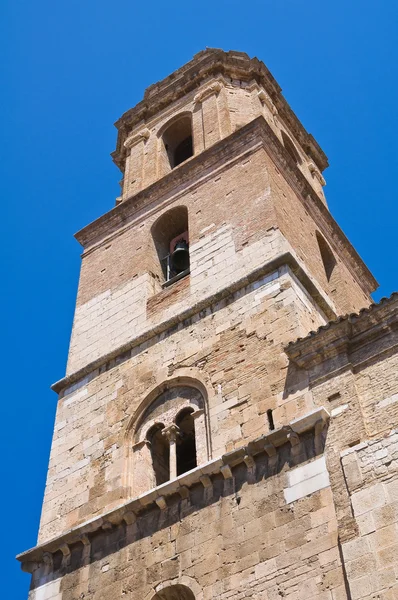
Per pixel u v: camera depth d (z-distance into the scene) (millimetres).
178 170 34281
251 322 25109
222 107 37844
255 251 27875
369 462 19031
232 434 22375
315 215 34875
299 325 24109
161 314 28719
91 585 21531
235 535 19922
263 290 25844
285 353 23016
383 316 21875
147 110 42312
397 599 16453
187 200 32812
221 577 19375
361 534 17906
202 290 28062
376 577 16984
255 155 32156
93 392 27484
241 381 23578
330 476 19453
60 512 24406
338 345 21984
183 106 40688
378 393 20531
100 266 33625
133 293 30797
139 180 38156
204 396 24234
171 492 21703
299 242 30172
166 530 21266
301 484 19797
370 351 21578
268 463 20750
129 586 20828
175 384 25406
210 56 41188
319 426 20469
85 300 32312
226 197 31281
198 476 21469
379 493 18344
